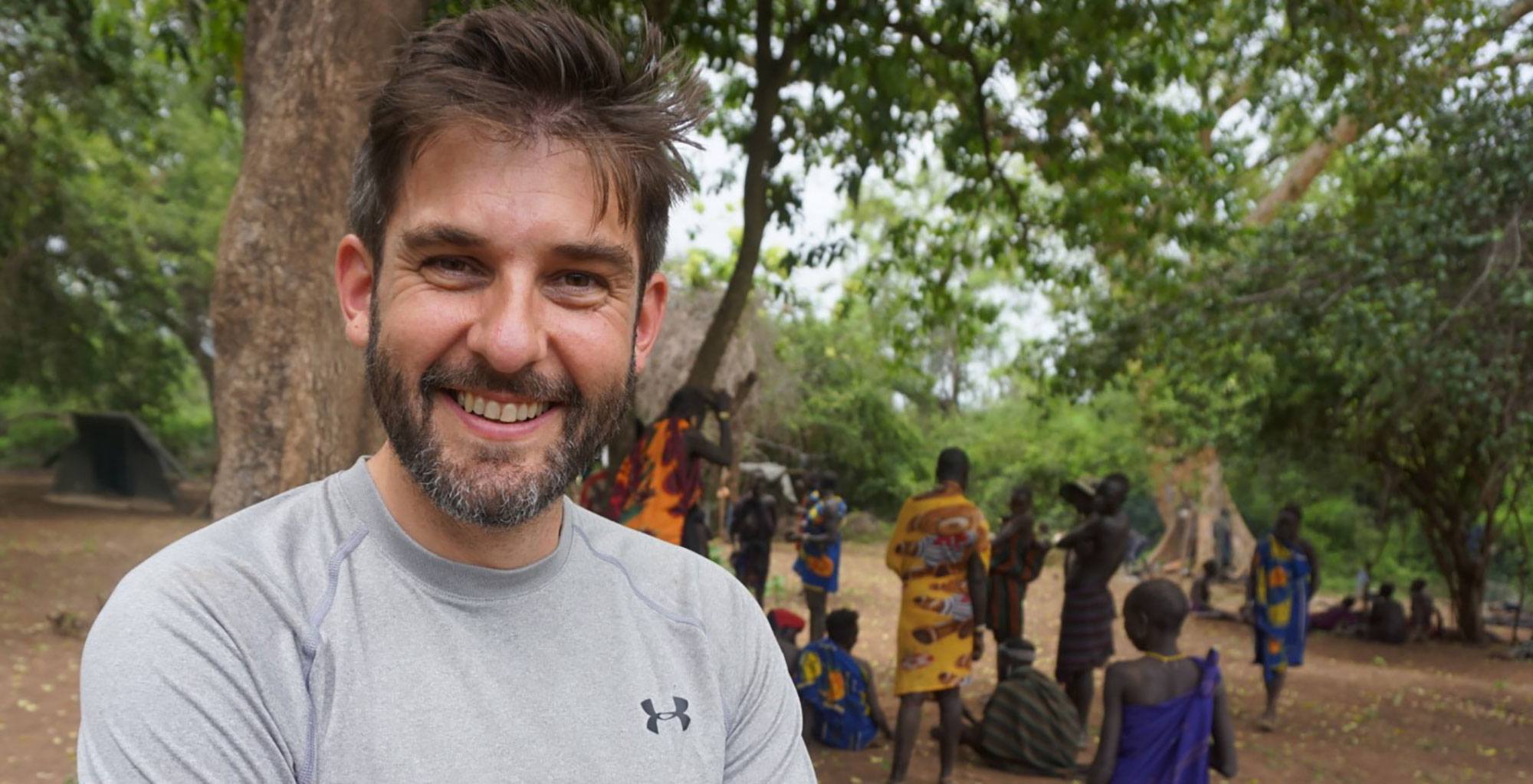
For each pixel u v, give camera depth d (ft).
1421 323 27.53
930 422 108.47
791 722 4.20
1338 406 44.91
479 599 3.51
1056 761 21.30
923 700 20.11
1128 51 25.89
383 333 3.50
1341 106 31.81
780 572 56.70
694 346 59.98
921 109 28.40
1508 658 44.65
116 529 63.36
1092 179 27.04
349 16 10.03
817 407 86.89
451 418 3.45
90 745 3.00
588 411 3.56
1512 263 27.71
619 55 3.65
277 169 10.04
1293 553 27.66
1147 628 13.55
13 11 35.99
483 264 3.45
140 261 71.72
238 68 21.30
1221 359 39.42
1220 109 32.68
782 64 22.85
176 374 89.86
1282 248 33.01
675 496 18.13
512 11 3.62
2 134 47.73
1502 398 30.58
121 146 56.34
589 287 3.56
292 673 3.22
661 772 3.57
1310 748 25.63
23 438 121.90
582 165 3.48
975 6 22.82
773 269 34.40
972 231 33.19
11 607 34.37
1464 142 28.73
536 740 3.39
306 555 3.47
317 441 10.01
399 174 3.49
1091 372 38.68
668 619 3.91
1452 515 49.29
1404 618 48.32
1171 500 75.10
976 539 19.77
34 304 71.67
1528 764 25.23
